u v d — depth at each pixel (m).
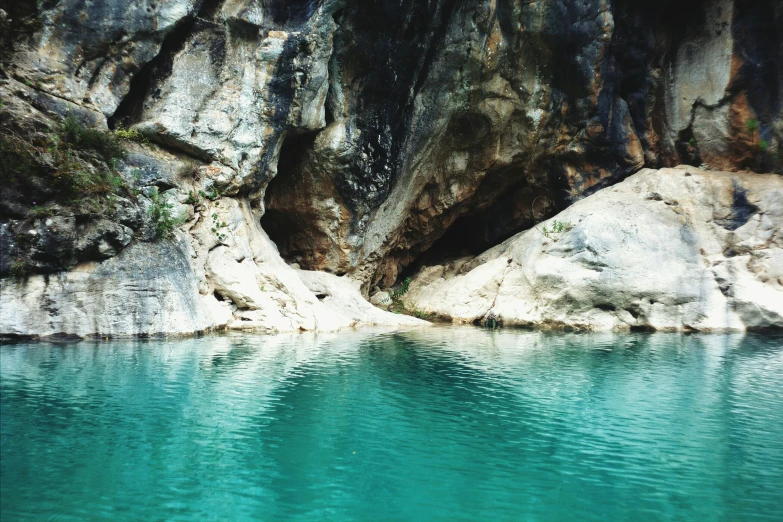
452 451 5.50
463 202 18.97
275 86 13.53
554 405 7.13
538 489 4.71
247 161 13.73
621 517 4.25
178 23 12.31
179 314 10.88
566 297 15.14
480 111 16.83
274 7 13.25
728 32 17.53
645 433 6.10
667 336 13.48
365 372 8.66
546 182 18.86
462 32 15.23
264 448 5.41
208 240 12.85
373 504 4.39
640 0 17.66
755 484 4.85
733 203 16.30
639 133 18.78
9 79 10.48
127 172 11.62
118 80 11.91
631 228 15.73
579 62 16.81
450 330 14.30
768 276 14.91
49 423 5.73
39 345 9.23
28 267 9.66
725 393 7.80
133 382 7.33
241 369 8.35
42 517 3.98
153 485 4.55
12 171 9.66
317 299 14.43
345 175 15.69
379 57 14.80
